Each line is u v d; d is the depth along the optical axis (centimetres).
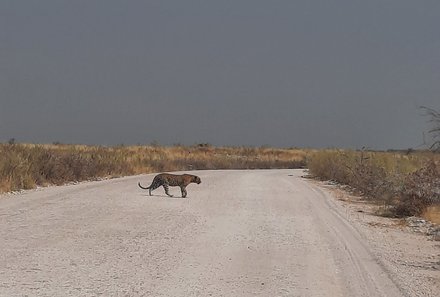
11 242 1964
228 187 4488
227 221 2639
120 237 2134
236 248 2025
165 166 7425
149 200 3350
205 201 3425
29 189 3819
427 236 2523
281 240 2212
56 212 2725
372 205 3616
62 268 1627
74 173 4841
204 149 13200
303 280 1619
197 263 1767
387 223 2862
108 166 5725
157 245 2014
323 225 2627
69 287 1434
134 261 1752
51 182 4341
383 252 2088
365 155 5338
